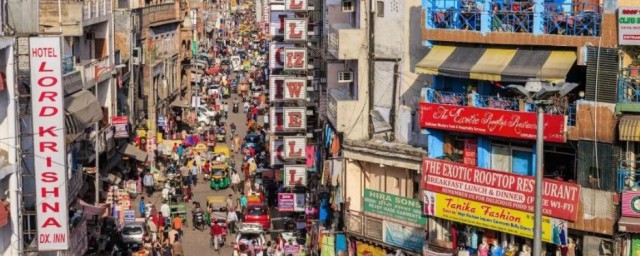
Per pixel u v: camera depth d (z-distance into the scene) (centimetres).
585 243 3231
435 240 3697
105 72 5797
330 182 4450
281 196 5175
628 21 3098
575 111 3228
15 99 3409
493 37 3444
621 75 3138
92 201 5284
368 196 4034
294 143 5319
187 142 7606
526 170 3459
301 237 4994
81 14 5081
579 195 3198
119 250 4697
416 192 3894
